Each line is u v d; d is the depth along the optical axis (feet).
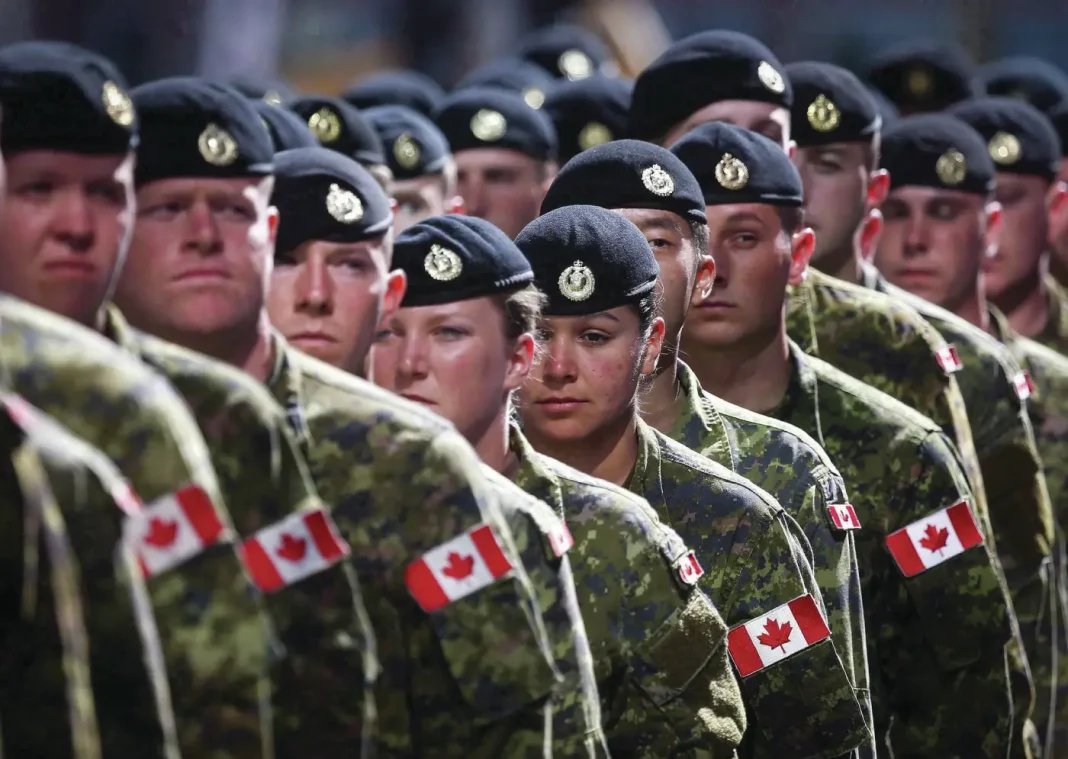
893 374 63.87
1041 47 151.84
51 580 31.96
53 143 37.27
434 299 46.32
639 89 66.23
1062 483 76.74
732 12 154.81
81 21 126.00
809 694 50.85
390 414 41.55
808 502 53.47
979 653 58.85
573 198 53.36
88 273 37.81
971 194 74.23
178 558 35.78
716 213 56.29
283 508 39.34
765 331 57.16
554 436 49.11
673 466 50.60
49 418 34.55
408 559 41.27
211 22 127.44
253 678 36.55
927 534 58.23
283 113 54.80
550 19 137.69
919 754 59.93
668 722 46.93
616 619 46.85
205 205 40.57
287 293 45.93
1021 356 77.82
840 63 154.40
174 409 35.60
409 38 142.00
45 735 32.50
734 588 50.44
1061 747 72.90
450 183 77.82
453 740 41.86
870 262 72.69
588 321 48.32
